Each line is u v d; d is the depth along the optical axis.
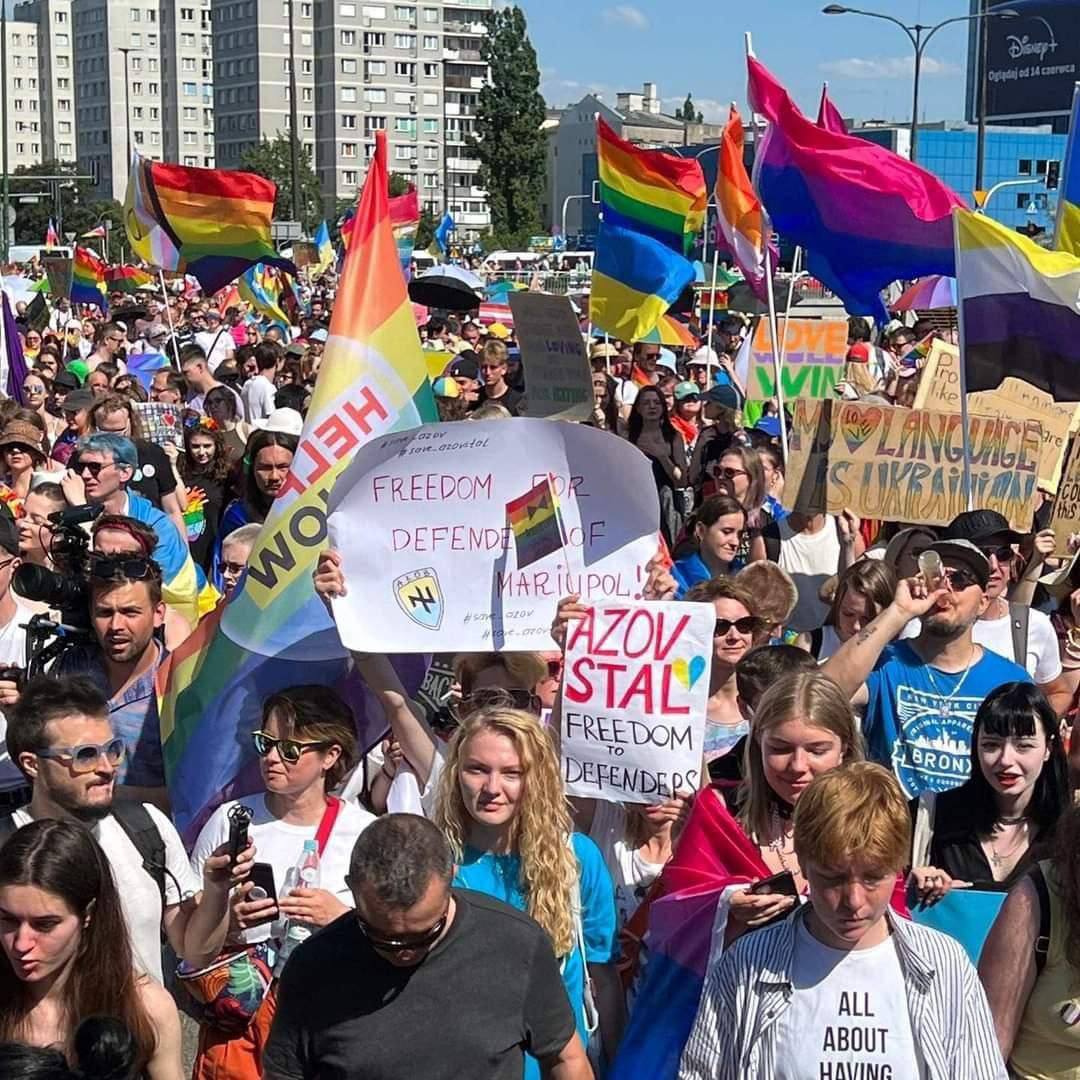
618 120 118.81
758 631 5.25
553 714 4.54
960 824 4.28
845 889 3.20
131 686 5.11
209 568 8.96
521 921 3.38
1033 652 6.03
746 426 12.20
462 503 4.72
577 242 87.31
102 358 18.80
